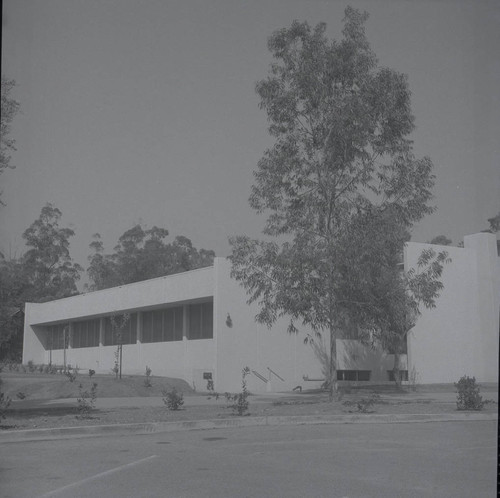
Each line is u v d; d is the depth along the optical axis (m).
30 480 8.84
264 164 20.80
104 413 17.42
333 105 20.09
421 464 9.95
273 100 20.73
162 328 38.56
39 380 30.66
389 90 20.25
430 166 20.73
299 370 32.69
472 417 17.12
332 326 20.53
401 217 20.59
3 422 14.98
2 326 18.80
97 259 73.62
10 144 16.41
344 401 20.97
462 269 36.22
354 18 20.50
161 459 10.56
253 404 21.05
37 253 69.06
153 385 28.75
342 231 19.94
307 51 20.41
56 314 49.19
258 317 20.84
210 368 31.23
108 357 44.09
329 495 7.83
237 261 20.47
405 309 21.52
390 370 36.53
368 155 20.66
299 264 19.64
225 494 7.92
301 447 11.88
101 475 9.17
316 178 20.81
